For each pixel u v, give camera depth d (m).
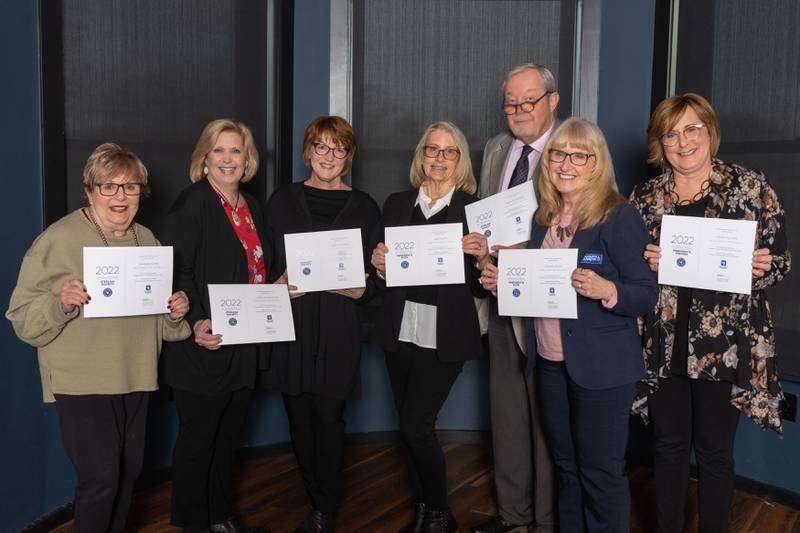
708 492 2.26
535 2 3.78
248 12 3.55
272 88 3.69
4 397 2.44
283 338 2.41
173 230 2.34
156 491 3.18
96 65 2.89
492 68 3.87
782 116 3.09
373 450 3.85
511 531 2.82
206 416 2.45
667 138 2.22
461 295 2.50
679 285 2.17
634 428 3.61
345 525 2.87
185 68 3.27
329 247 2.49
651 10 3.50
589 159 2.12
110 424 2.06
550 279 2.14
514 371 2.76
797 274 3.07
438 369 2.52
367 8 3.84
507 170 2.75
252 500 3.11
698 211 2.23
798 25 3.01
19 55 2.49
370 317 3.92
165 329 2.21
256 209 2.58
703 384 2.22
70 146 2.79
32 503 2.60
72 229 2.02
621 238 2.09
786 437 3.12
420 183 2.62
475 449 3.89
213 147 2.42
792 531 2.84
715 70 3.31
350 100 3.84
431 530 2.63
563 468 2.37
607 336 2.13
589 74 3.68
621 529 2.19
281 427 3.76
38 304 1.93
